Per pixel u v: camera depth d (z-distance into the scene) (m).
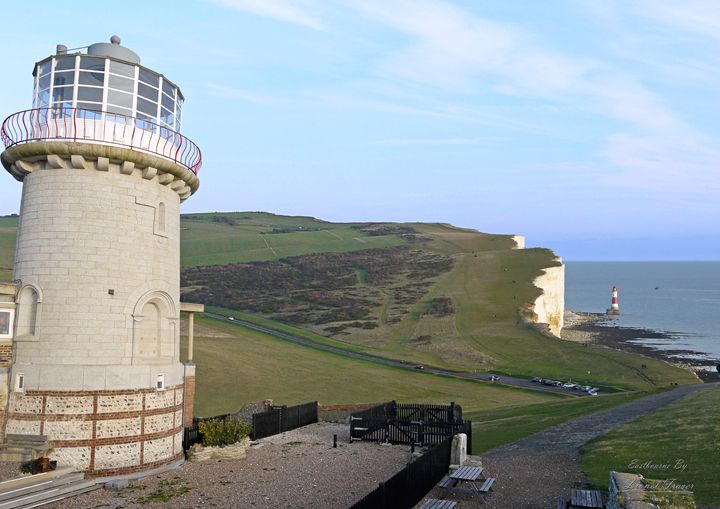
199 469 21.72
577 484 19.38
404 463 22.89
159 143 21.88
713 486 16.75
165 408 21.69
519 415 37.81
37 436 19.41
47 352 19.84
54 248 20.16
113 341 20.39
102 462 19.80
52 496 17.50
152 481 20.00
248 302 129.12
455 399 57.88
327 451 25.06
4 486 16.94
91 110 20.70
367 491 19.08
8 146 20.78
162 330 22.22
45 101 21.25
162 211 22.45
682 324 166.75
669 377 73.69
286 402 50.03
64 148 19.81
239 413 34.41
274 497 18.34
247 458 23.62
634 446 22.77
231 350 70.25
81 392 19.70
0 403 19.62
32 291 20.25
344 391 57.19
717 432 22.56
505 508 17.23
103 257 20.39
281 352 76.81
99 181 20.55
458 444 20.78
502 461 23.00
